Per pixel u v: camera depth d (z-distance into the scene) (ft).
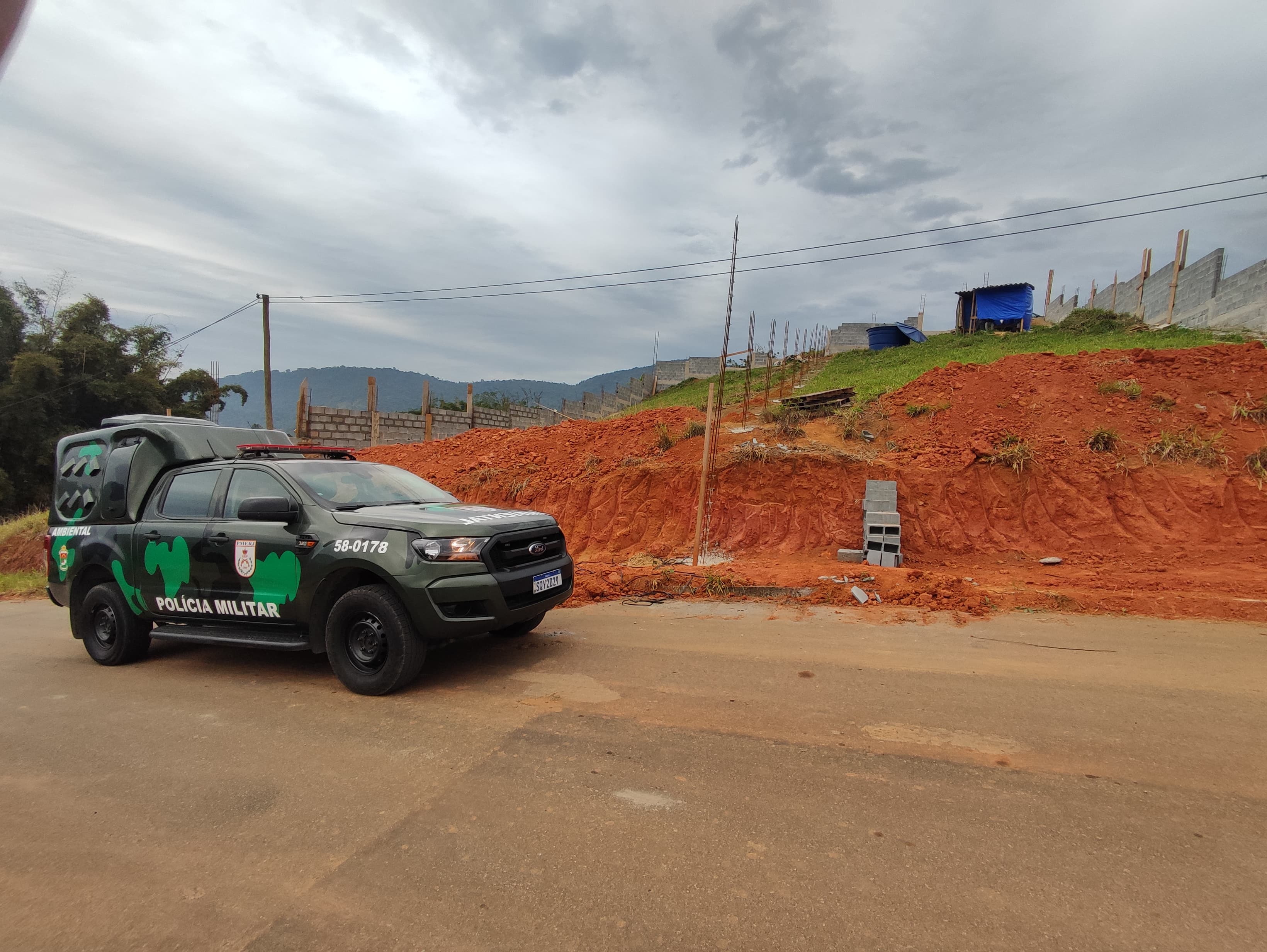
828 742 13.44
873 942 7.78
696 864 9.49
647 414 53.36
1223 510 31.96
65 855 10.37
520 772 12.54
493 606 17.49
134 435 22.17
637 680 17.61
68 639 26.68
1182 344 65.92
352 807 11.51
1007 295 113.91
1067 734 13.57
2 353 90.63
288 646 18.31
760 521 37.04
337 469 20.85
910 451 39.32
